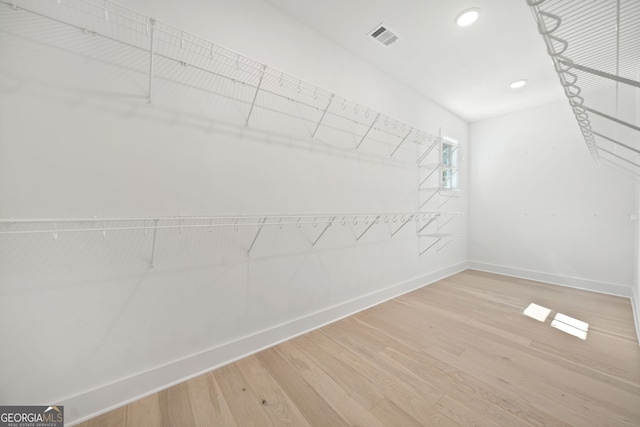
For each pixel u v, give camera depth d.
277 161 1.77
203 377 1.42
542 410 1.17
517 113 3.55
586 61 1.55
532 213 3.42
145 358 1.29
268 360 1.58
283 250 1.82
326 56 2.06
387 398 1.26
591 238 2.98
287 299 1.84
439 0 1.69
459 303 2.53
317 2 1.71
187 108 1.40
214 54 1.48
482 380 1.39
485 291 2.91
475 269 3.98
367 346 1.74
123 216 1.22
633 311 2.32
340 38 2.08
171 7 1.34
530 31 1.98
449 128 3.55
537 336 1.86
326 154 2.07
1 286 0.98
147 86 1.28
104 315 1.18
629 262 2.74
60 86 1.08
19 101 1.00
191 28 1.40
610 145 2.86
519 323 2.08
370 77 2.42
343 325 2.05
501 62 2.40
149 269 1.30
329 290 2.12
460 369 1.48
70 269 1.11
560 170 3.20
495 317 2.20
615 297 2.71
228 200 1.55
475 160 3.96
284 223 1.80
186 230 1.40
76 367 1.12
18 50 1.00
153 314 1.31
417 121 2.98
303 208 1.92
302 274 1.93
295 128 1.87
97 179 1.16
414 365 1.52
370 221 2.45
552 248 3.26
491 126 3.79
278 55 1.76
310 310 1.98
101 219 1.05
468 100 3.21
